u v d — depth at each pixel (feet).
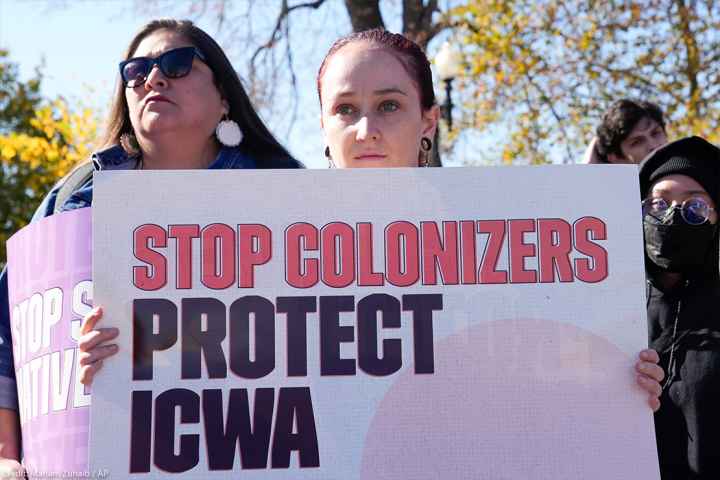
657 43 57.47
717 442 11.74
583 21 57.36
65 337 10.06
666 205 13.23
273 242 9.96
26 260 10.42
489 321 9.89
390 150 11.05
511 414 9.75
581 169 10.13
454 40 56.13
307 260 9.95
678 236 12.72
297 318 9.85
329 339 9.82
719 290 12.80
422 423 9.72
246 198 10.02
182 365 9.75
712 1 56.65
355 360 9.79
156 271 9.89
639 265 10.01
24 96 95.04
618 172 10.14
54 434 9.97
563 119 56.95
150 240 9.94
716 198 13.48
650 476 9.69
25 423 10.32
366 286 9.92
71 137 54.49
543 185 10.12
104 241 9.91
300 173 10.07
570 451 9.71
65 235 10.23
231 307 9.85
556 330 9.89
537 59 55.67
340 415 9.70
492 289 9.95
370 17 56.29
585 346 9.87
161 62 11.57
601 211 10.09
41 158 55.31
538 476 9.68
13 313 10.60
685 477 11.83
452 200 10.06
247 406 9.69
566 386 9.81
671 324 12.80
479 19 57.16
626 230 10.07
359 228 10.01
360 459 9.64
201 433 9.64
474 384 9.78
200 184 10.02
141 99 11.68
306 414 9.69
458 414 9.73
